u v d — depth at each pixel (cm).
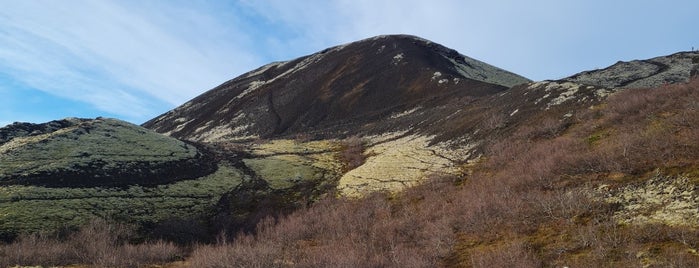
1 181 5106
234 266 3453
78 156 5938
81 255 3919
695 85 4706
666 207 2767
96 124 7350
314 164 7219
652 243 2433
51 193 4959
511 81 16062
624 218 2820
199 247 4403
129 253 3962
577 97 6075
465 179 5003
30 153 5878
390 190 5247
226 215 5269
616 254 2428
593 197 3189
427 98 11438
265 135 11838
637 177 3253
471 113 7681
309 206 5369
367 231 4044
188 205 5362
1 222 4250
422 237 3569
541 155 4541
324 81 15088
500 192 3903
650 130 3941
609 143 4081
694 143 3316
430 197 4612
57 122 7369
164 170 6231
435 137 7325
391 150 7288
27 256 3716
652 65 9625
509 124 6294
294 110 13312
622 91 5675
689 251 2250
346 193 5500
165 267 3788
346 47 18338
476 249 3070
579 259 2494
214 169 6762
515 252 2755
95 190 5231
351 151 7912
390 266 3008
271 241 4181
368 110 12106
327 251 3566
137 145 6931
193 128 14350
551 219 3120
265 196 5762
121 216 4812
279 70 18475
